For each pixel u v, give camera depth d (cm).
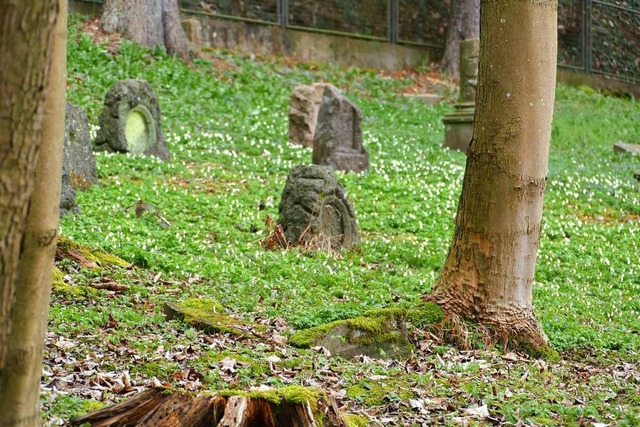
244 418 575
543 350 1047
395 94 3556
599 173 2588
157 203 1619
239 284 1176
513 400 840
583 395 884
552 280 1505
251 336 927
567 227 1881
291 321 1018
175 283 1141
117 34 3017
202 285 1151
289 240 1444
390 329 972
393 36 4003
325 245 1442
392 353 961
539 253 1648
